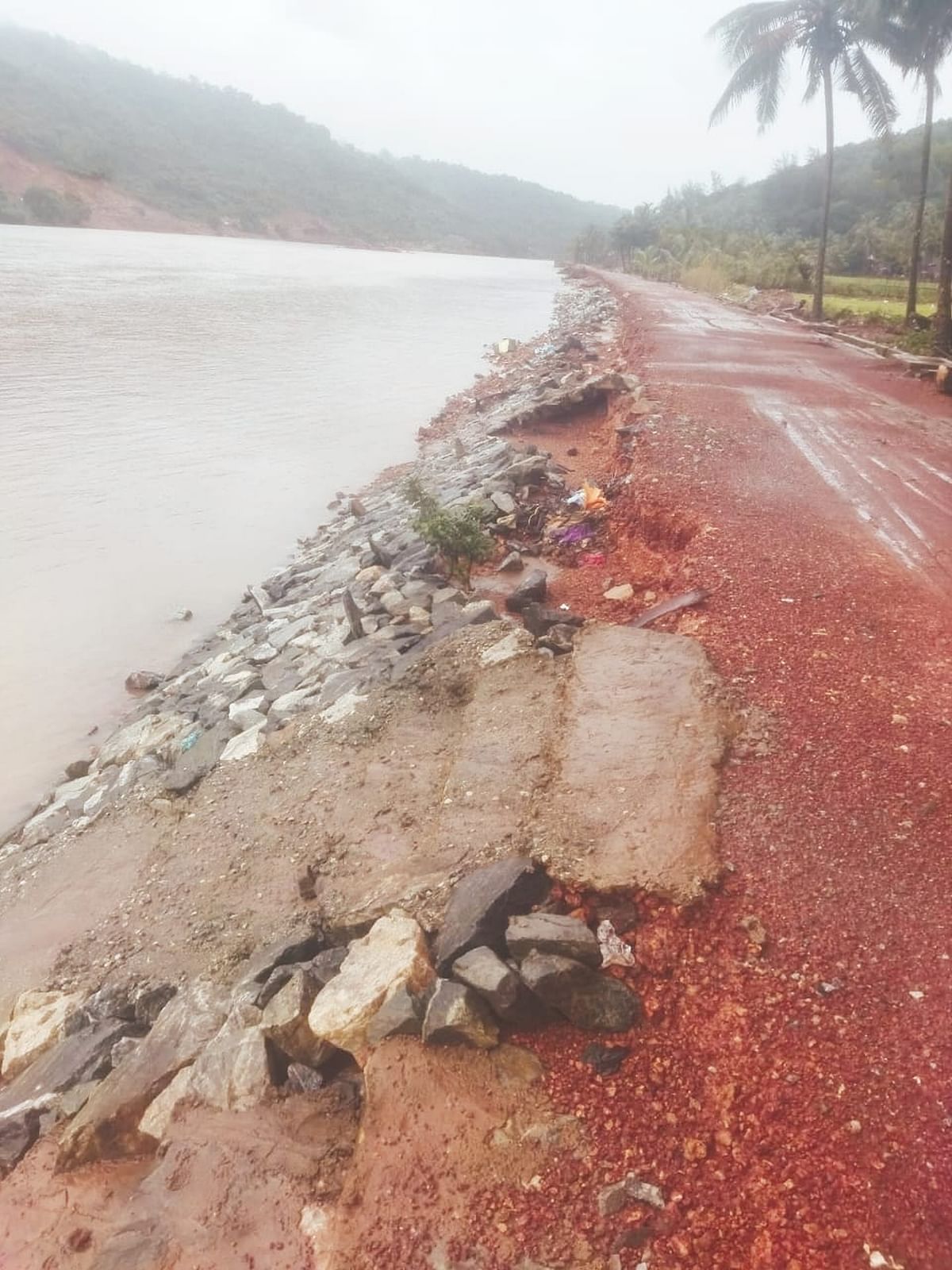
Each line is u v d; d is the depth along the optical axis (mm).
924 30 21969
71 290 47000
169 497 16969
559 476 13844
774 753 5723
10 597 12523
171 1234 3775
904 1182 3332
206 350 32844
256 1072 4383
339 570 12180
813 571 8516
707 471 11531
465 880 4910
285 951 5035
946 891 4633
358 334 39375
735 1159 3541
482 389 26484
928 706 6285
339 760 6934
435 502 11062
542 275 103500
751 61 27516
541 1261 3318
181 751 8336
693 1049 3998
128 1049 4852
